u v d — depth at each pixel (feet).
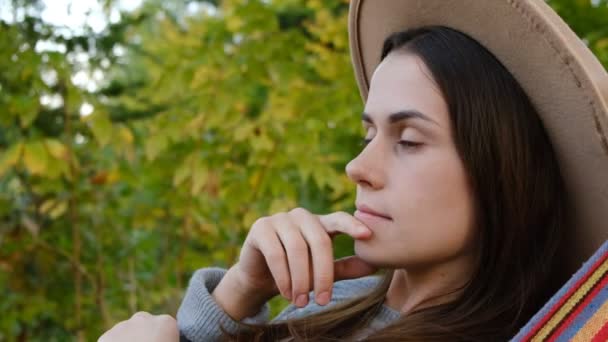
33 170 5.20
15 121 5.93
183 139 5.96
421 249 2.27
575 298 1.97
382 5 2.73
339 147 7.06
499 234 2.30
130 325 2.72
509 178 2.27
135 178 6.05
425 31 2.47
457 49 2.32
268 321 2.96
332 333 2.70
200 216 6.10
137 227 6.36
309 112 5.94
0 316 5.98
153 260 6.70
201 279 2.92
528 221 2.32
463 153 2.24
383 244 2.29
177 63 6.09
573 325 1.94
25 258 6.22
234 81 5.93
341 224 2.37
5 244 5.98
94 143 6.01
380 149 2.32
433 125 2.25
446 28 2.42
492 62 2.33
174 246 6.64
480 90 2.27
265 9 6.03
